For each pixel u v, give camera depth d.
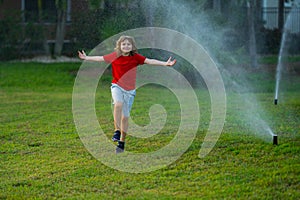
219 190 10.12
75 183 10.70
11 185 10.65
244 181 10.59
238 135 14.08
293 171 11.06
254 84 25.31
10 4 35.56
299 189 10.13
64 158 12.42
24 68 28.97
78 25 22.25
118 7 18.81
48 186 10.59
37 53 32.47
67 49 32.59
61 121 16.75
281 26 35.66
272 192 9.97
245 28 29.66
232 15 29.77
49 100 21.30
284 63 31.19
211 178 10.80
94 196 9.95
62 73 28.05
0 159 12.45
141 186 10.46
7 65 29.94
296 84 25.81
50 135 14.74
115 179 10.88
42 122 16.61
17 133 15.05
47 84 25.95
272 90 24.08
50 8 35.91
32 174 11.31
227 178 10.77
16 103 20.55
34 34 32.25
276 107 18.67
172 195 9.91
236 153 12.45
